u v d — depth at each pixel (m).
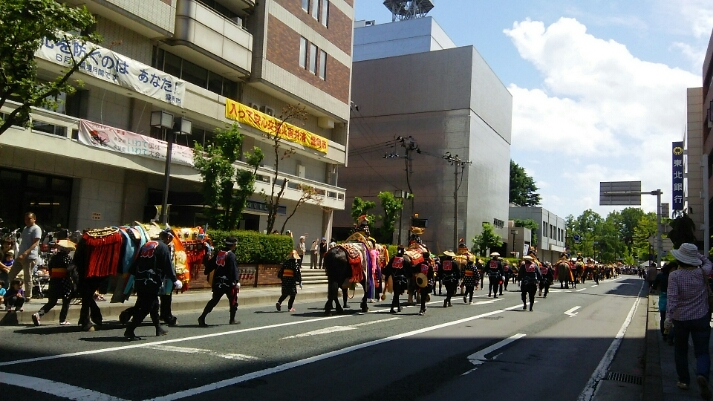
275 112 32.06
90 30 20.88
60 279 11.17
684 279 7.40
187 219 25.59
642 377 9.16
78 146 19.72
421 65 58.59
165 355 8.61
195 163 22.45
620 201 38.12
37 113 18.34
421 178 57.19
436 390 7.54
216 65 27.11
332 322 13.57
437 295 25.47
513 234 65.50
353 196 60.12
